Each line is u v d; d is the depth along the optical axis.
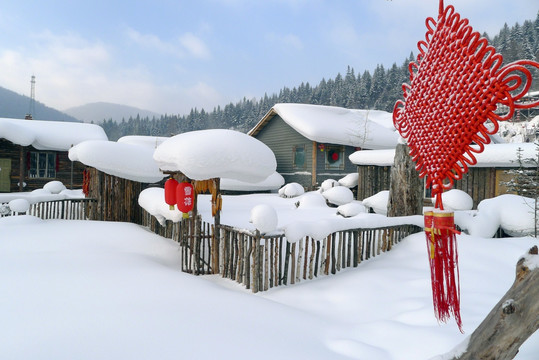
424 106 1.52
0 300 5.07
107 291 5.66
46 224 11.43
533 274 1.95
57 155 25.31
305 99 152.38
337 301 6.19
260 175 8.04
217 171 7.57
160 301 5.29
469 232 9.83
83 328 4.13
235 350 3.89
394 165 10.02
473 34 1.31
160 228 11.47
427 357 4.06
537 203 9.90
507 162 12.20
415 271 7.09
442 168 1.44
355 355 4.15
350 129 24.80
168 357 3.61
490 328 2.09
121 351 3.65
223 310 5.15
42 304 4.94
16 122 25.47
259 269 6.92
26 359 3.40
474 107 1.30
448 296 1.46
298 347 4.18
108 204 13.24
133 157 13.09
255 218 6.87
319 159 24.33
